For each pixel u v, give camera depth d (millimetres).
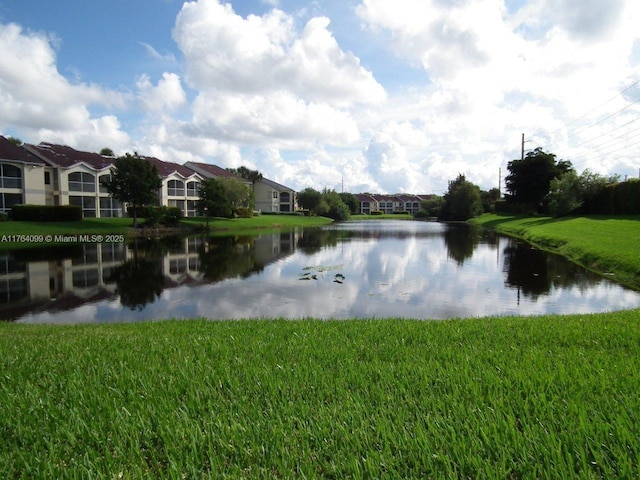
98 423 2582
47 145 44594
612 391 2904
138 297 12039
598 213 38281
